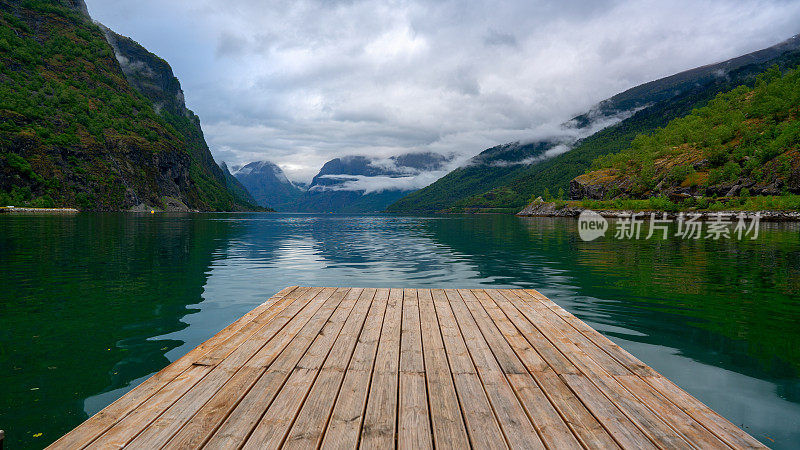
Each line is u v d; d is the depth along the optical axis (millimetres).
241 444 2920
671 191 105938
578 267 15586
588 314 8562
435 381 4129
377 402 3633
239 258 18219
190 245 23953
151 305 9133
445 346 5254
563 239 31094
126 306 9023
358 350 5059
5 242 23109
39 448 3760
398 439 3035
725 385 5172
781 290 10992
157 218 78000
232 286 11484
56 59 179250
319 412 3428
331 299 8031
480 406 3584
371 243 27734
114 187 133500
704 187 97375
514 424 3271
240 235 34875
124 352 6230
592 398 3768
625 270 14734
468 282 12430
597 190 137500
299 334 5688
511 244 26609
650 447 2961
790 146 87438
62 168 121625
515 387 4000
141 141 160000
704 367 5762
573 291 10922
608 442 3021
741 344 6711
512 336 5707
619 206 112375
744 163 94812
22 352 6215
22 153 113625
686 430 3211
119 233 32000
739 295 10375
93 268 14305
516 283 12195
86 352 6230
